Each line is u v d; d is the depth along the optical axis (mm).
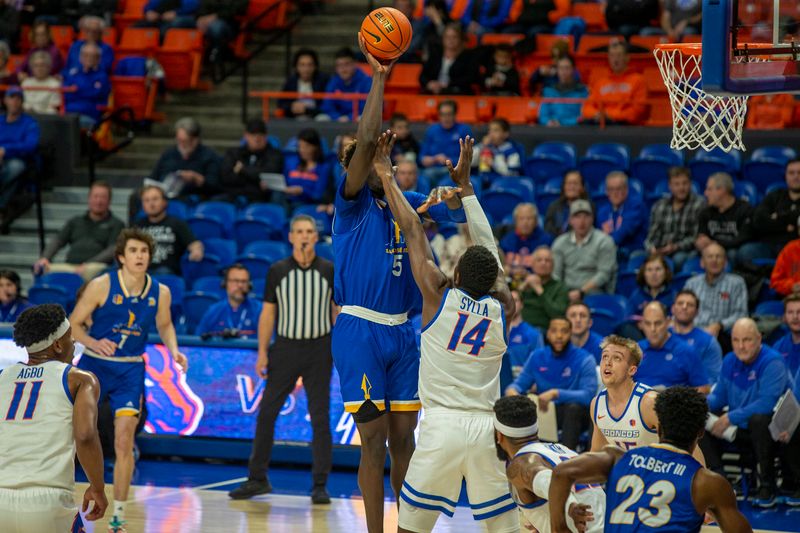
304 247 13023
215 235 19062
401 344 8852
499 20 25188
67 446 7980
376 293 8742
